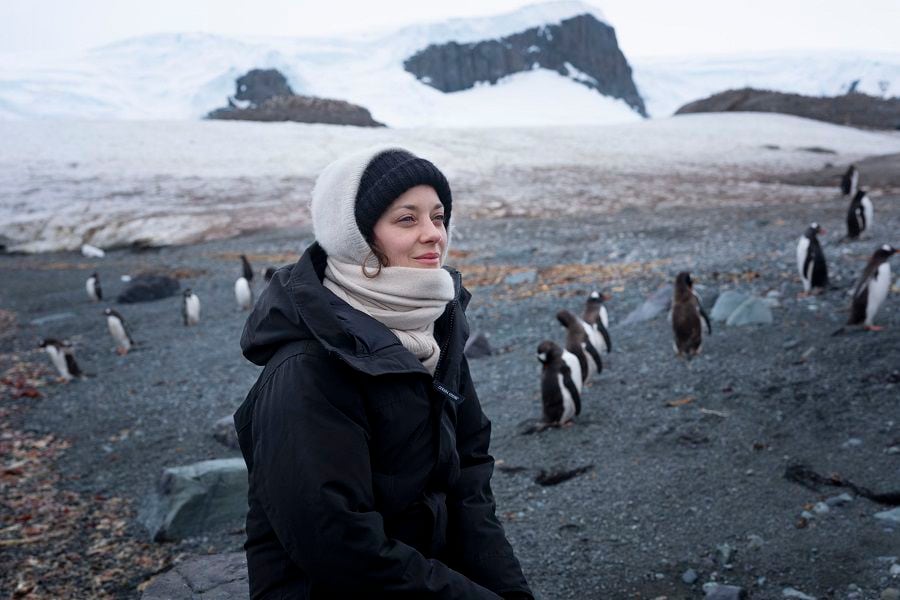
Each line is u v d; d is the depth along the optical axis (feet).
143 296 54.13
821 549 12.94
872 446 16.12
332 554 4.57
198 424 25.45
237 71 583.58
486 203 83.46
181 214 91.76
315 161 127.95
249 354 5.28
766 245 42.75
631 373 23.27
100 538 17.61
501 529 5.82
